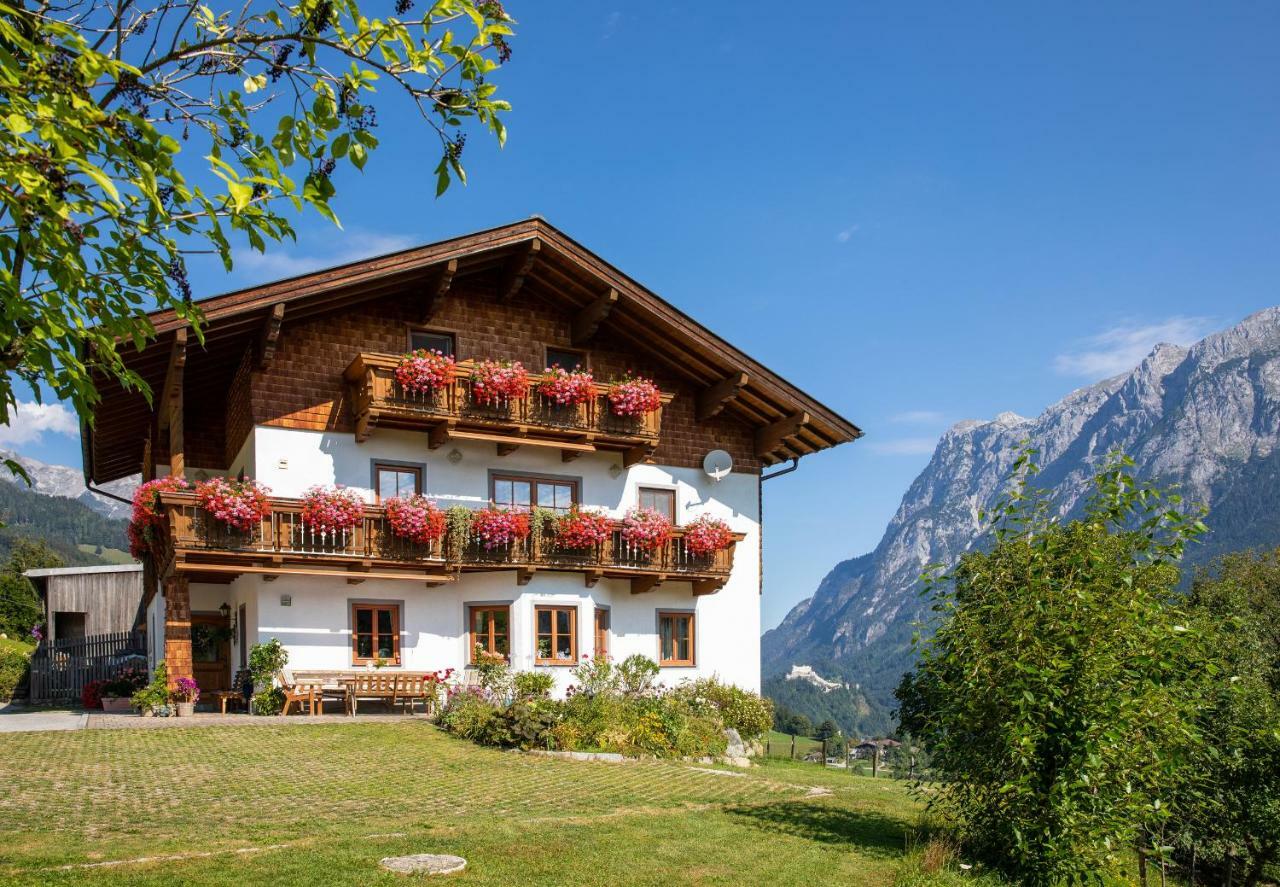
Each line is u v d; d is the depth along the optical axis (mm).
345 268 19906
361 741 16469
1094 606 9656
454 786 13367
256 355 20422
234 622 22578
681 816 11930
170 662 19297
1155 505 10156
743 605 25609
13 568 61625
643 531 23203
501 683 20500
